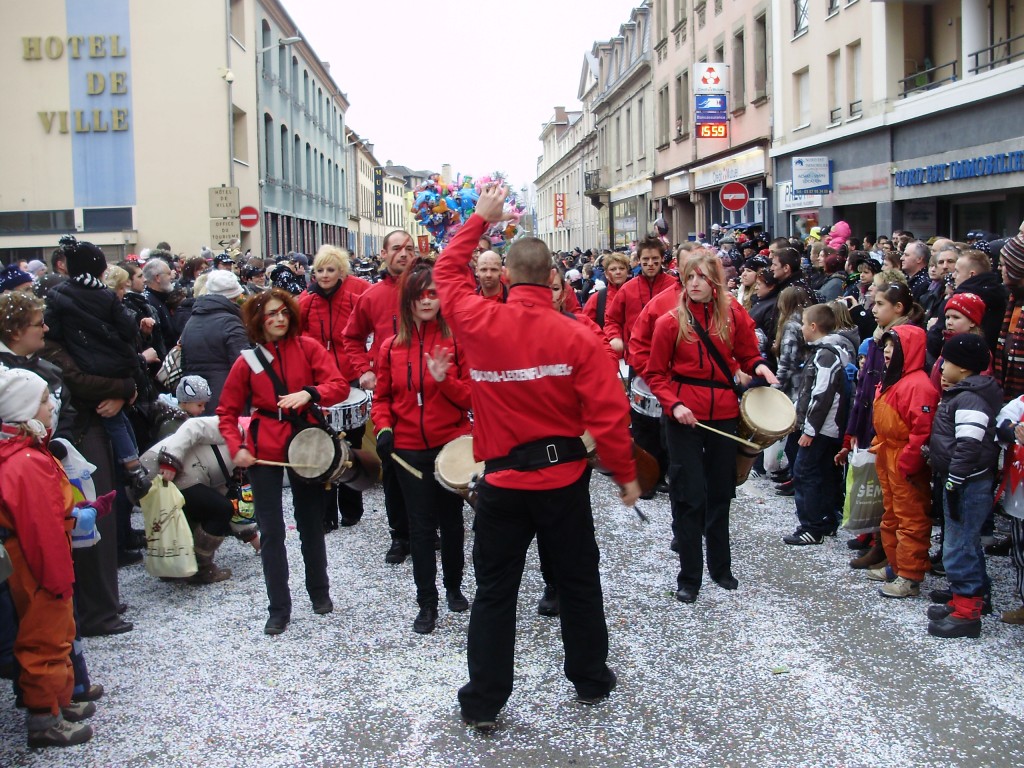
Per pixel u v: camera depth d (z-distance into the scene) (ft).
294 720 13.34
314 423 16.98
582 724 13.05
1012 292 18.98
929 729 12.62
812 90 68.33
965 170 49.44
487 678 12.81
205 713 13.58
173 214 83.35
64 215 82.99
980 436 15.16
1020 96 45.21
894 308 18.38
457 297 13.10
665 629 16.28
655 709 13.41
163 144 82.89
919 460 16.57
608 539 21.86
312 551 17.42
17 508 11.93
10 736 13.05
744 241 47.26
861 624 16.28
